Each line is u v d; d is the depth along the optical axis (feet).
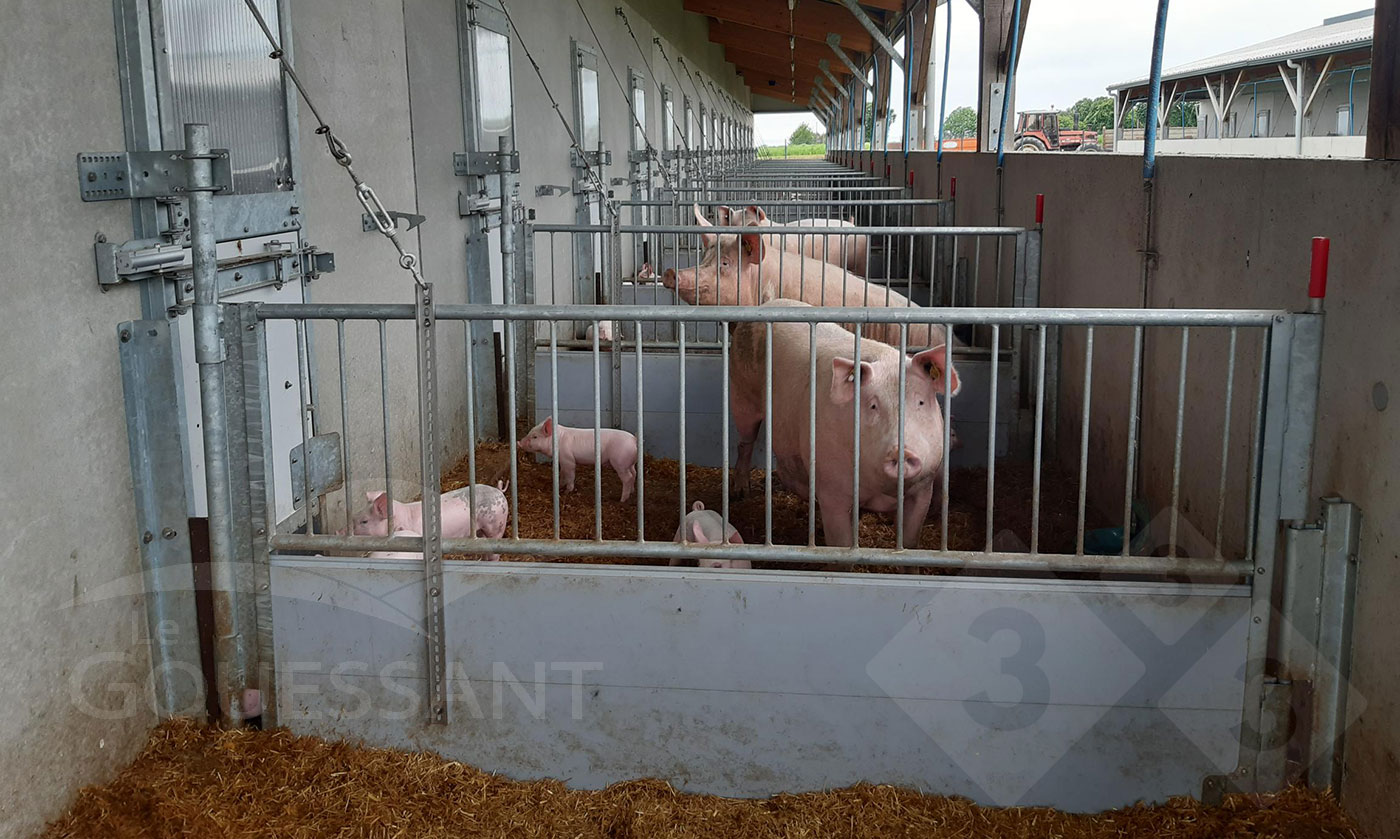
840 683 8.67
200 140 8.14
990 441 8.57
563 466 16.14
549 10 24.67
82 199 7.92
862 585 8.50
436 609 8.87
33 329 7.45
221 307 8.59
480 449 18.56
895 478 10.81
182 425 9.01
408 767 8.89
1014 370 17.10
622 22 35.53
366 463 14.03
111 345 8.32
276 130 11.13
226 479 8.77
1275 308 9.07
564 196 26.45
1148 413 12.62
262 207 10.64
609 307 8.61
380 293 14.46
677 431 18.88
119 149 8.45
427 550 8.76
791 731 8.79
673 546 8.73
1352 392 7.80
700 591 8.63
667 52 48.11
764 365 14.28
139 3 8.45
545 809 8.66
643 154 37.76
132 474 8.66
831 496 11.97
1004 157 21.12
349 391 13.37
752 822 8.44
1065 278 16.12
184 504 8.93
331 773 8.67
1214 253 10.52
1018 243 17.47
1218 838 8.07
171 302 8.96
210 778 8.51
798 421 12.60
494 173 18.47
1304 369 8.05
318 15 12.39
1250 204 9.66
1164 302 11.98
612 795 8.88
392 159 14.87
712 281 19.54
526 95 22.56
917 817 8.48
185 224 8.99
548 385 19.01
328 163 12.69
